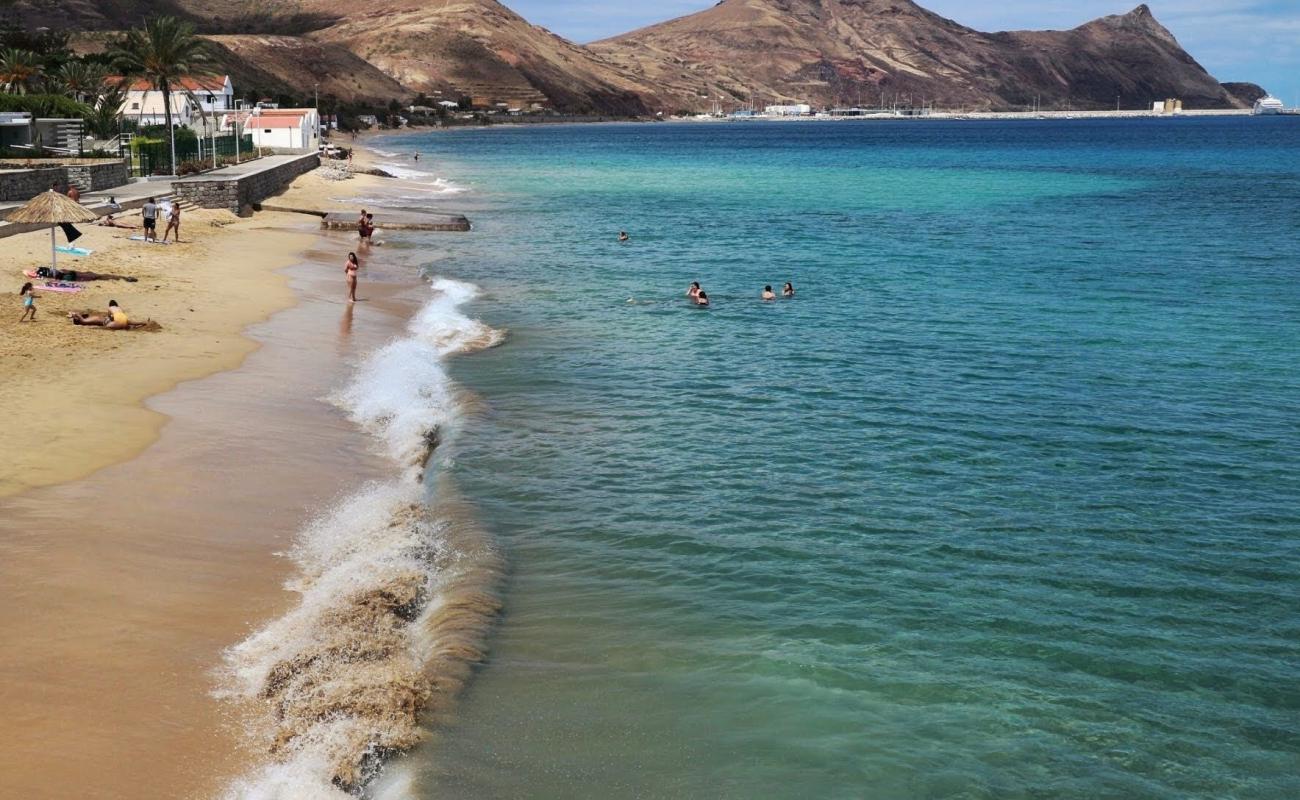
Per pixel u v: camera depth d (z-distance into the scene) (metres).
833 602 14.12
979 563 15.50
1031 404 24.34
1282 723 11.45
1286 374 27.19
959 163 148.12
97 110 81.31
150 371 22.88
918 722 11.29
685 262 47.62
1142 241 57.19
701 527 16.66
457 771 10.07
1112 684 12.18
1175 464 20.12
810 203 81.25
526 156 162.62
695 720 11.18
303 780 9.52
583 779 10.09
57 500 15.44
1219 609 14.13
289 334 28.06
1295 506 17.94
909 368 27.70
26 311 26.55
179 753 9.71
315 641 11.98
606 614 13.59
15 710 10.11
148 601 12.61
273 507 16.02
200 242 44.06
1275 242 56.75
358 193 78.75
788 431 22.02
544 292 38.53
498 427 21.64
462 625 12.86
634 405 23.73
